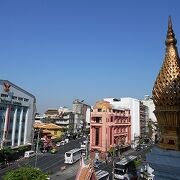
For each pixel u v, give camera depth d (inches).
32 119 3250.5
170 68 372.5
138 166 2298.2
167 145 357.7
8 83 2787.9
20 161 2736.2
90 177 743.1
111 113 3356.3
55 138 4355.3
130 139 3971.5
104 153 3142.2
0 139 2696.9
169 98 362.0
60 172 2347.4
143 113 4746.6
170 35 386.9
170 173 338.3
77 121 5708.7
